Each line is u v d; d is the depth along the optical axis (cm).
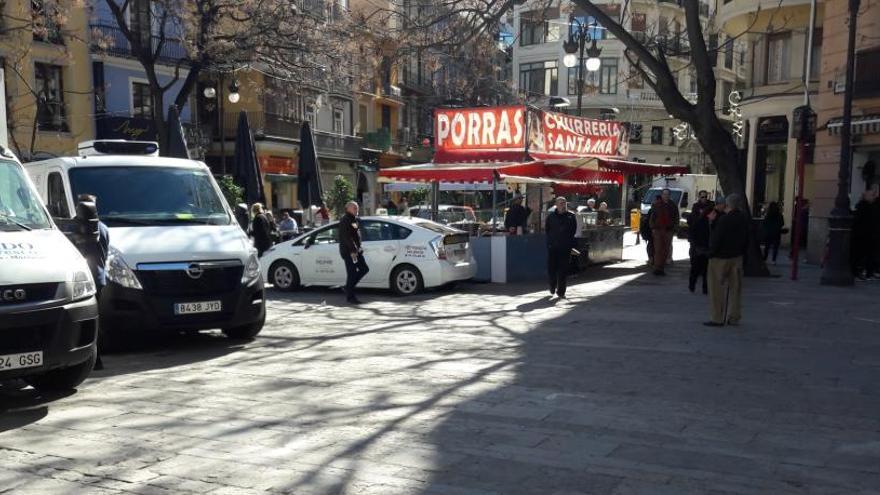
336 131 4203
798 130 1515
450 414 570
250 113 3453
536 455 475
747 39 2625
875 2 1725
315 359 785
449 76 3309
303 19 2203
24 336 551
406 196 3462
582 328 955
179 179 934
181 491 419
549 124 1714
